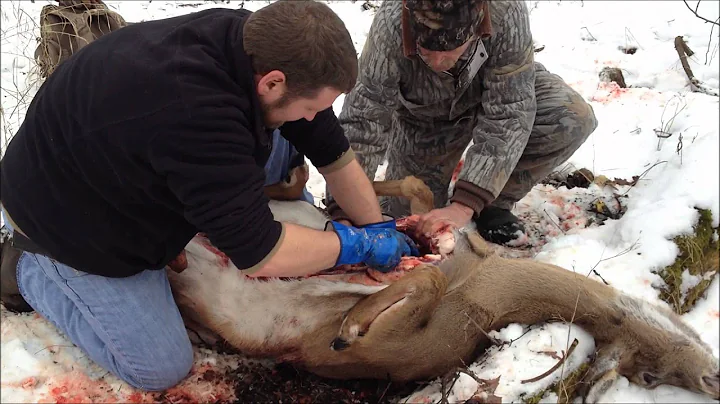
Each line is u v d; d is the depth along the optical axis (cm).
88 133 239
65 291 290
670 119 480
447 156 410
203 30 237
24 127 262
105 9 398
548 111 375
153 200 254
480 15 294
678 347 293
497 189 348
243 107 235
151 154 232
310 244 265
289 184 337
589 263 346
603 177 441
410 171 423
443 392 277
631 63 566
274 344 321
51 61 391
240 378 324
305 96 235
